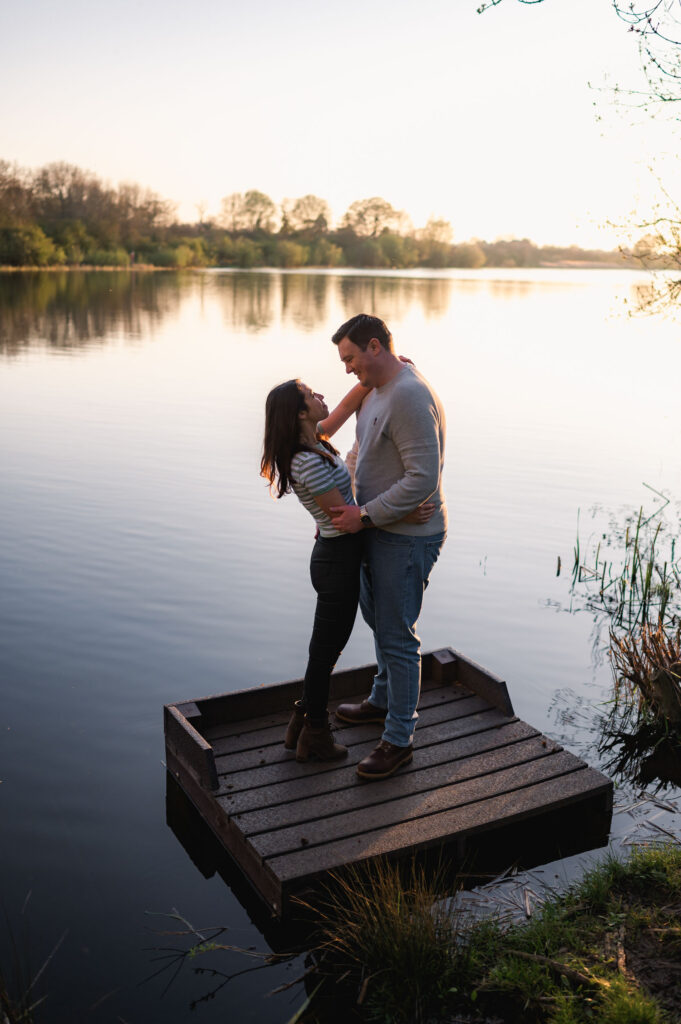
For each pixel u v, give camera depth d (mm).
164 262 70125
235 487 7852
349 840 2977
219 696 3713
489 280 63312
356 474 3424
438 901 2938
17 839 3248
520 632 5262
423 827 3053
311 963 2723
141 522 6852
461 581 6004
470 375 15617
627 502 7805
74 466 8414
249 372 14703
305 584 5746
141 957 2730
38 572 5793
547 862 3199
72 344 18125
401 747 3365
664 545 6695
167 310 28141
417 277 65812
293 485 3182
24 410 11023
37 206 65688
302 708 3428
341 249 87875
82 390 12562
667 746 4070
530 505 7691
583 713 4363
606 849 3279
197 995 2588
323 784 3301
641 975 2564
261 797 3203
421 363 17094
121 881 3057
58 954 2732
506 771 3410
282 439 3137
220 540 6516
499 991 2547
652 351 20094
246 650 4816
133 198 75250
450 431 10734
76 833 3297
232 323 23953
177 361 15898
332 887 2859
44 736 3926
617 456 9492
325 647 3318
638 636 5168
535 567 6262
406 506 3109
